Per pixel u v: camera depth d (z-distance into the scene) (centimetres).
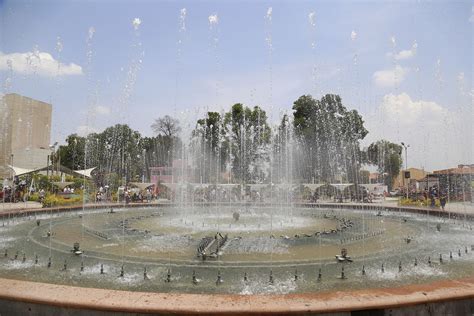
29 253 817
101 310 369
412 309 383
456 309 399
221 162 4578
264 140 4388
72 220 1531
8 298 396
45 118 4538
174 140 6097
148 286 579
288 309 356
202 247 826
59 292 401
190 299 382
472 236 1102
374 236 1079
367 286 583
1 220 1487
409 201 2383
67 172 3722
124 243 938
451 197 3092
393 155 5184
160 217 1672
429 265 709
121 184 3891
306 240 980
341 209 2231
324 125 4428
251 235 1066
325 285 586
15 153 4050
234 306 362
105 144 5469
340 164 4412
